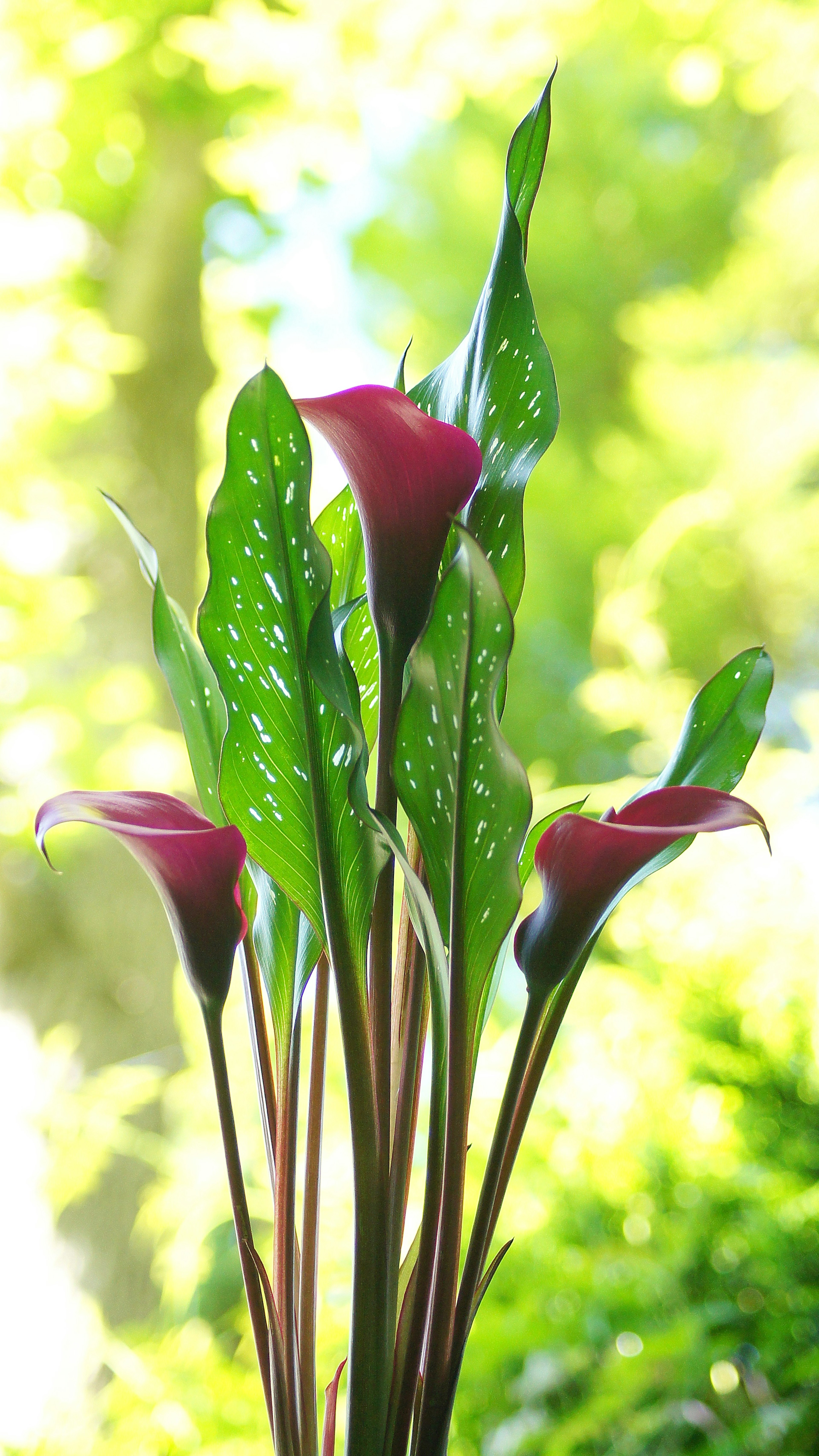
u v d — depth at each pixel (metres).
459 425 1.26
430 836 1.18
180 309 5.96
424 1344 1.21
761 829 1.14
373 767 1.71
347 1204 2.35
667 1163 1.99
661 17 5.80
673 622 7.96
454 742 1.16
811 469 8.06
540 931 1.17
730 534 7.81
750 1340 1.80
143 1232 4.12
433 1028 1.19
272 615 1.18
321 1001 1.26
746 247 9.64
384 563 1.18
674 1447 1.70
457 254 11.46
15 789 4.31
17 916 4.87
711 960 2.19
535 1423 1.76
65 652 4.54
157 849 1.17
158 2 4.92
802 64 5.24
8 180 4.69
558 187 11.62
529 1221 2.10
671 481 10.18
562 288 11.58
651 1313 1.83
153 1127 4.36
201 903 1.18
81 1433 2.27
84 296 6.04
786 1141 1.98
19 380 4.22
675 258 11.62
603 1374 1.73
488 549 1.23
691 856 2.38
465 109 11.19
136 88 5.44
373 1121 1.19
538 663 11.03
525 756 10.61
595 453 11.22
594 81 11.05
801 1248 1.80
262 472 1.17
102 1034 4.71
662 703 3.22
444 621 1.14
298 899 1.21
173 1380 2.16
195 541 5.82
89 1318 3.91
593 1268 1.86
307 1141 1.25
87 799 1.18
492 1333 1.82
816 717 2.79
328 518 1.31
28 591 4.25
